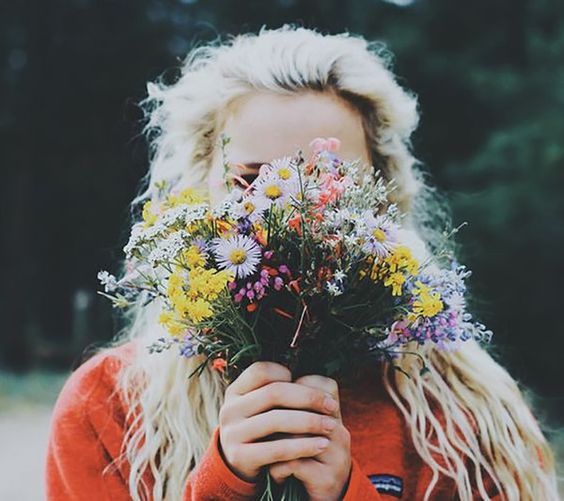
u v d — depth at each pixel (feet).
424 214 7.04
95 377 5.75
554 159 36.94
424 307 4.56
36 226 54.34
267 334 4.71
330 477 4.69
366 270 4.61
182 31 50.72
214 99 5.79
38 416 32.60
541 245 38.22
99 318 55.26
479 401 5.65
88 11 51.42
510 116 40.40
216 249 4.47
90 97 51.44
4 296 51.42
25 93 51.62
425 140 44.19
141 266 4.83
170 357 5.65
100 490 5.45
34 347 51.55
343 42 5.92
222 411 4.77
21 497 19.47
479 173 39.19
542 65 40.19
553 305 39.09
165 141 6.46
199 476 4.81
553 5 41.93
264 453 4.63
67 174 52.85
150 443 5.49
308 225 4.51
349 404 5.54
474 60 43.32
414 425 5.47
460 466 5.41
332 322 4.67
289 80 5.48
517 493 5.47
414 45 42.91
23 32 52.34
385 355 4.86
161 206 4.95
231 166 5.40
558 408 36.58
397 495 5.37
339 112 5.54
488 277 38.50
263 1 46.65
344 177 4.70
